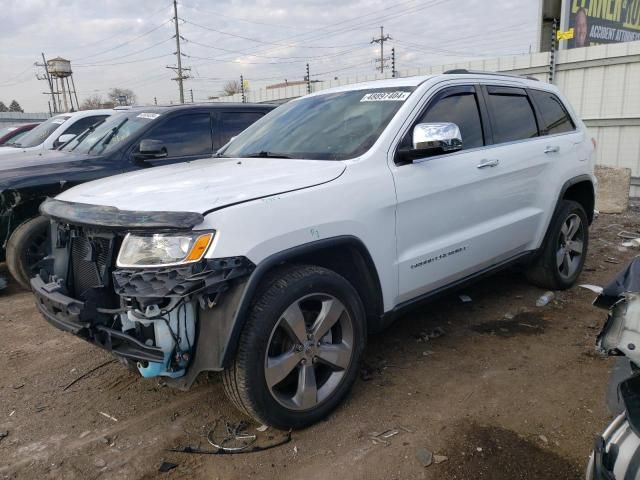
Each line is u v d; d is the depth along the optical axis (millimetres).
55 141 8336
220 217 2549
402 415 3066
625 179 8602
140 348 2588
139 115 6699
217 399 3326
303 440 2871
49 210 3035
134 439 2939
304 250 2789
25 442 2945
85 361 3912
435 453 2723
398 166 3385
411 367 3641
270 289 2711
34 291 3148
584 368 3568
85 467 2721
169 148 6391
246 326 2645
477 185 3859
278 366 2771
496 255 4172
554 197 4668
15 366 3873
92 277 2852
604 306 1993
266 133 4172
